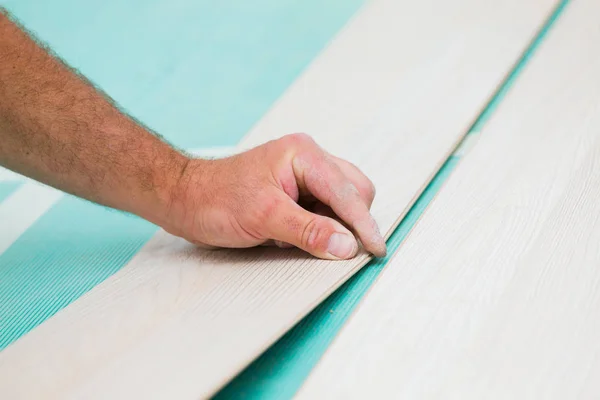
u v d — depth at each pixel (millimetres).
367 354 951
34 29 2844
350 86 1864
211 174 1184
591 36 1834
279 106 1859
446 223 1229
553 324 938
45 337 1116
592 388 835
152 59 2471
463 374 887
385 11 2254
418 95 1736
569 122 1465
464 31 2002
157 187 1189
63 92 1146
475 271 1079
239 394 980
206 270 1223
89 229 1567
